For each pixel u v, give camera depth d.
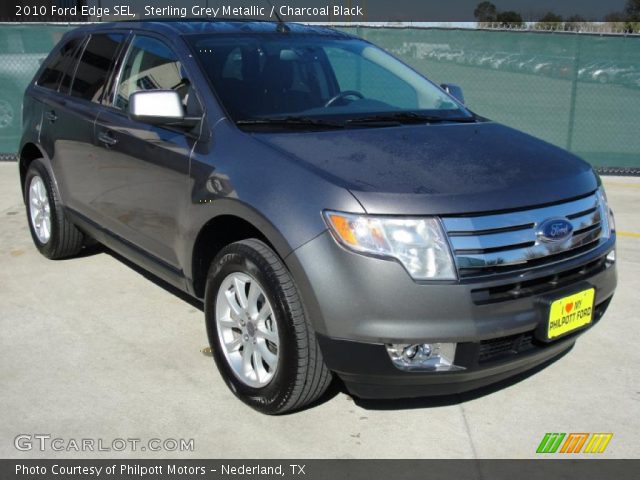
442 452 3.07
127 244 4.40
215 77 3.78
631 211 7.43
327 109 3.86
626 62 9.27
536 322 3.00
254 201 3.12
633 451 3.10
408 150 3.32
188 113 3.74
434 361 2.93
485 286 2.88
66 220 5.18
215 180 3.38
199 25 4.33
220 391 3.54
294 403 3.16
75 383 3.59
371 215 2.83
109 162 4.34
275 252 3.14
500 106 9.66
